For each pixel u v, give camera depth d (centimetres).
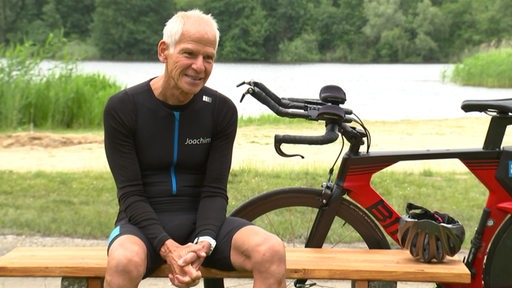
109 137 365
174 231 367
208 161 377
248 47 10094
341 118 378
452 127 1622
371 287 371
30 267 357
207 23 358
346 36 10331
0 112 1616
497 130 402
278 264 346
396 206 718
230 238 358
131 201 361
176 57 355
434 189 817
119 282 332
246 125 1666
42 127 1666
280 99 388
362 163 410
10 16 9894
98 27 9688
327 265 371
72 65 1869
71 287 362
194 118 370
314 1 10531
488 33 10125
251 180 841
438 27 10200
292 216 468
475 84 4034
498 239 400
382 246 418
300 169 938
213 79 4862
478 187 838
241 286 499
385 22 10244
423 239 376
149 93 368
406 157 407
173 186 373
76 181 860
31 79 1709
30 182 848
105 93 1822
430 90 3694
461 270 368
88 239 620
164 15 9775
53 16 9919
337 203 414
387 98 3145
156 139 368
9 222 653
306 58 10156
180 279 343
